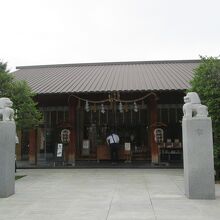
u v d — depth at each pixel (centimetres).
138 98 2000
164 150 2083
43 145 2148
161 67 2636
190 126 947
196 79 1321
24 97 1530
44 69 2800
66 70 2692
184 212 775
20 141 2245
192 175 934
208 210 792
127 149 2052
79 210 808
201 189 928
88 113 2216
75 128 2084
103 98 2019
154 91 1864
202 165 933
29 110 1536
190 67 2556
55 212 792
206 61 1316
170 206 839
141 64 2842
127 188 1136
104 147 2073
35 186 1207
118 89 1872
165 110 2108
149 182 1279
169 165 1883
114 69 2638
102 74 2405
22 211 807
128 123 2183
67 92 1886
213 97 1259
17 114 1506
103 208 826
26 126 1543
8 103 1066
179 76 2195
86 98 2019
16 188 1162
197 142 940
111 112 2205
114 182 1288
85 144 2159
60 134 2084
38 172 1681
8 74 1512
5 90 1480
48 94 1914
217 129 1252
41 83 2167
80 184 1247
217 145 1258
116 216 743
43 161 2127
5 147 996
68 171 1714
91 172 1655
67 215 761
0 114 1035
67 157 2027
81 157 2162
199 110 962
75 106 2052
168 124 2092
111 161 2044
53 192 1072
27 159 2234
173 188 1127
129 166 1858
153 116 1952
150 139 2047
